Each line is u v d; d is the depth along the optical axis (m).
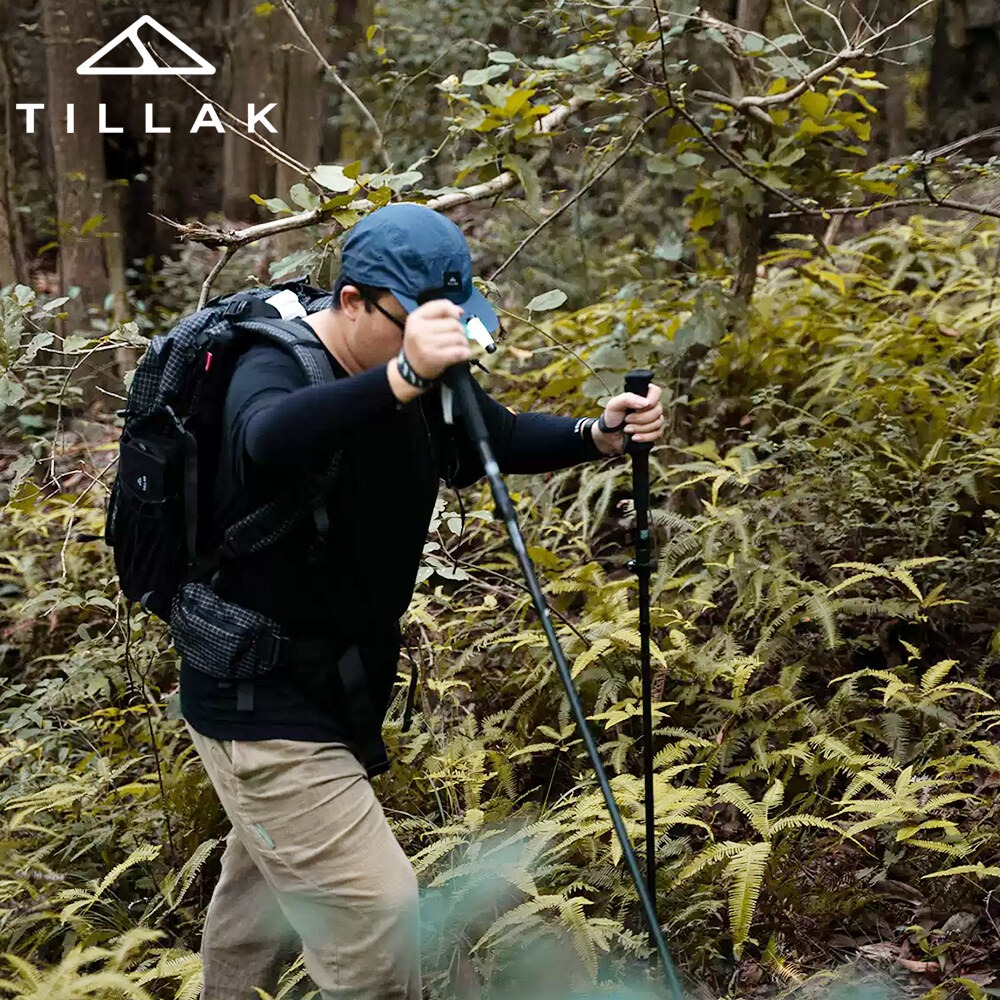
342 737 2.29
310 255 3.60
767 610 3.69
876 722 3.31
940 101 7.48
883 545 3.98
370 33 4.88
